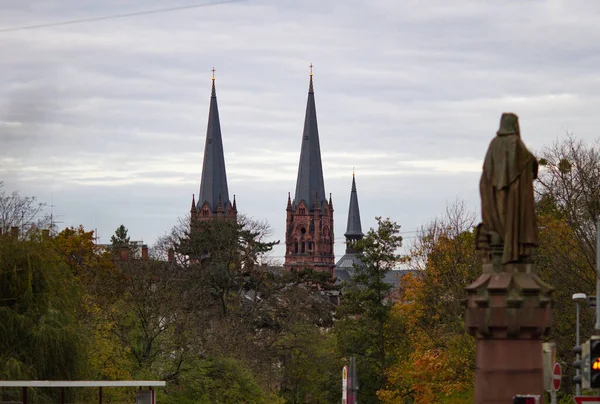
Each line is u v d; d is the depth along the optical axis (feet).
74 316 226.58
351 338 439.22
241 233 490.90
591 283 236.84
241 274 459.32
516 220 75.00
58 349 210.79
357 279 444.55
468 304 76.59
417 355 284.20
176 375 296.71
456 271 280.31
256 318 442.50
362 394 428.97
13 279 216.74
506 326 74.74
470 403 264.52
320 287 584.40
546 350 82.53
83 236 429.79
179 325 303.27
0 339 209.87
